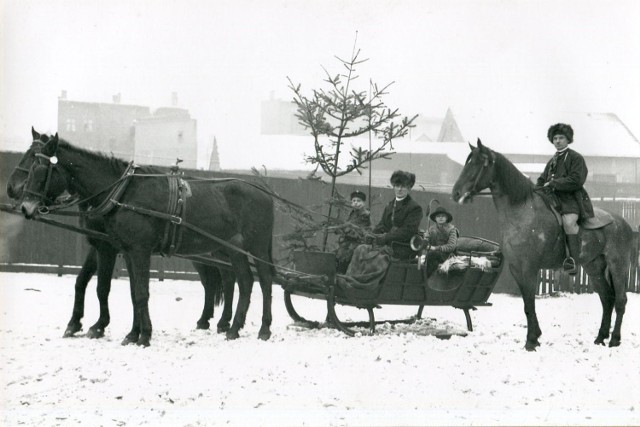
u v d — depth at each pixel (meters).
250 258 10.70
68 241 17.50
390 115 11.16
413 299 10.38
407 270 10.15
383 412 6.70
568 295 17.53
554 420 6.50
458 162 45.12
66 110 40.75
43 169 9.30
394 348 9.18
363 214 10.98
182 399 7.06
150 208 9.65
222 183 10.55
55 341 9.59
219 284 11.31
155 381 7.59
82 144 41.25
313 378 7.77
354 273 10.17
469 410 6.82
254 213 10.66
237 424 6.32
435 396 7.28
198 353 8.86
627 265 10.20
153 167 10.21
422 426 6.30
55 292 14.87
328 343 9.48
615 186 42.38
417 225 10.48
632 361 8.89
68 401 6.99
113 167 9.75
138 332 9.59
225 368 8.10
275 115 50.31
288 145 41.97
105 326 9.99
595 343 10.09
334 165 11.23
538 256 9.69
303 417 6.54
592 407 6.99
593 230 9.95
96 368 8.06
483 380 7.84
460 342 9.82
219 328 10.88
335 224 11.04
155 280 17.83
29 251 17.50
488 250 11.23
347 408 6.84
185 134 42.03
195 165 41.38
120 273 17.98
